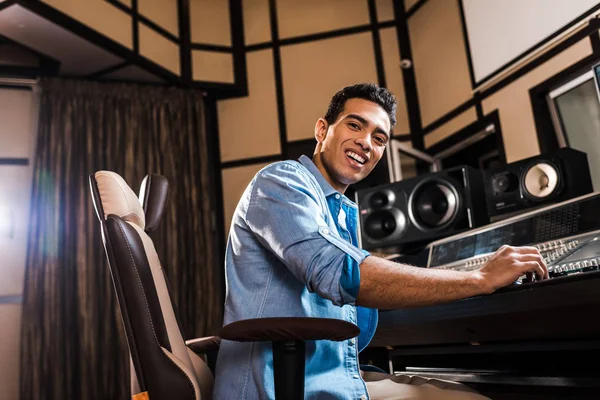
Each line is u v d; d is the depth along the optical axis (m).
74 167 3.90
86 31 3.69
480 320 1.27
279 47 4.64
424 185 2.51
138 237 1.16
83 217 3.81
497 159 3.90
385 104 1.31
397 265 1.01
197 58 4.50
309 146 4.40
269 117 4.52
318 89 4.50
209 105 4.60
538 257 1.06
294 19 4.70
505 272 1.02
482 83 3.65
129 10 4.06
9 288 3.68
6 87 4.00
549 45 3.11
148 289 1.11
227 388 1.06
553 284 0.99
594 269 1.05
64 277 3.69
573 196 2.19
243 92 4.58
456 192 2.42
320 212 1.09
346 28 4.59
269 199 1.07
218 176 4.46
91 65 4.06
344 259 0.98
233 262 1.14
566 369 1.54
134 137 4.13
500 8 3.51
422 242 2.49
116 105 4.16
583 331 1.22
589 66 2.89
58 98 4.00
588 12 2.88
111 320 3.70
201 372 1.27
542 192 2.24
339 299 0.97
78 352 3.59
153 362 1.06
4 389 3.50
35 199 3.75
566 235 1.73
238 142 4.50
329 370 1.06
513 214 2.34
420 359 2.03
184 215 4.15
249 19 4.74
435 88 4.12
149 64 4.12
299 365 0.88
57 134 3.91
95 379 3.55
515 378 1.47
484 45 3.65
